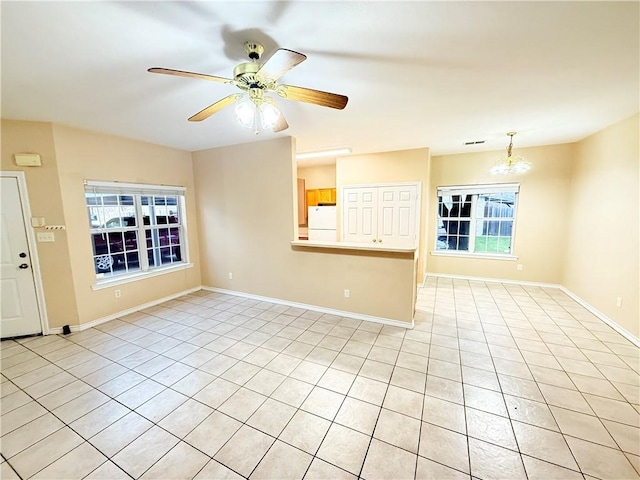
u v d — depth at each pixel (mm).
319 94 1705
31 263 3164
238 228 4496
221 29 1497
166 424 1963
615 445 1747
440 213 5742
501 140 4223
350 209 5262
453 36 1581
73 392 2301
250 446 1779
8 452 1750
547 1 1294
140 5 1282
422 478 1560
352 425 1936
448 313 3871
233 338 3205
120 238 3936
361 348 2955
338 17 1402
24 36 1515
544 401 2141
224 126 3275
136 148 3939
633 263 3037
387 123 3230
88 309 3490
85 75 1989
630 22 1449
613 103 2664
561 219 4785
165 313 3951
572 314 3803
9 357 2828
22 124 2977
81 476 1594
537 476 1562
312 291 4020
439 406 2102
